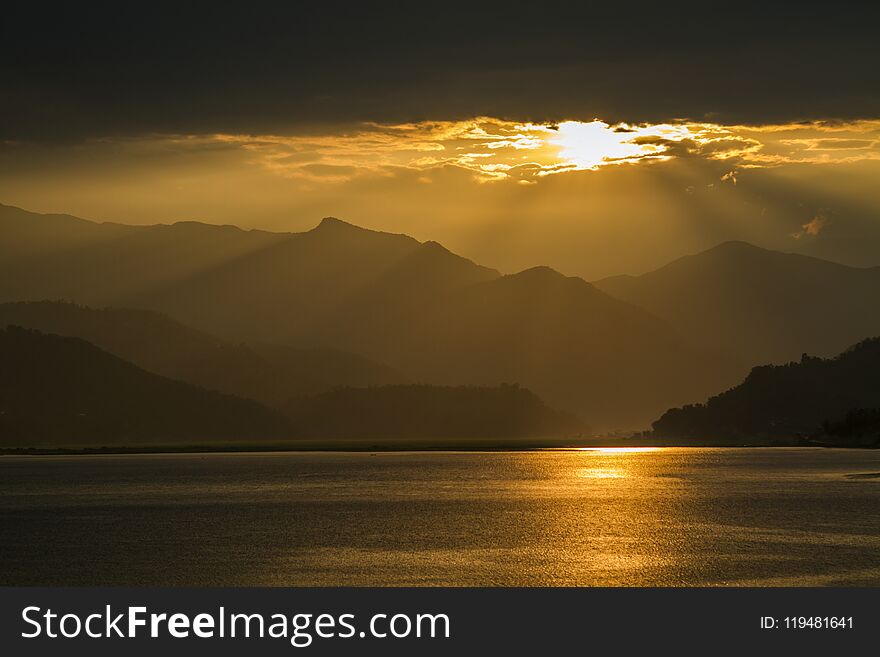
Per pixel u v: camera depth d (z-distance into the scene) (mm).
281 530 107625
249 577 79312
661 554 88062
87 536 105125
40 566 85688
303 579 78188
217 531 107625
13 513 132125
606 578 77438
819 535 99438
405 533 103625
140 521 119375
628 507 130625
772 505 130875
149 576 80375
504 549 91688
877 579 75875
